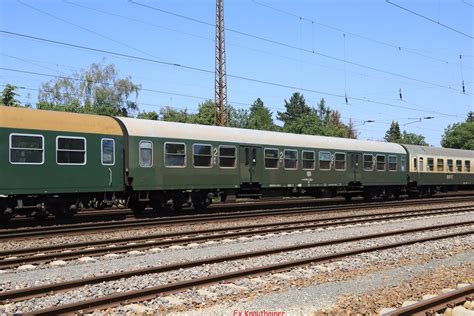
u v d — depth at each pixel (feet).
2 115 52.60
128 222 58.13
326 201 102.01
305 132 257.96
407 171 111.14
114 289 27.78
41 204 56.59
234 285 28.71
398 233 52.44
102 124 61.36
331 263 36.01
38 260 36.27
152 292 25.84
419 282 30.19
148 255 39.60
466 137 318.86
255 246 44.50
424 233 53.78
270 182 81.30
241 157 77.30
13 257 37.83
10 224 57.31
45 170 55.42
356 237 47.70
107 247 40.81
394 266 35.83
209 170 72.74
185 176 69.72
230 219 65.41
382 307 24.43
